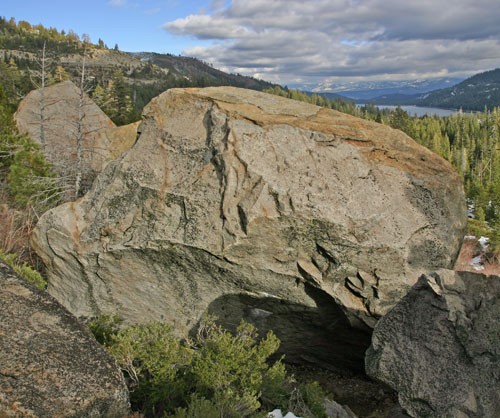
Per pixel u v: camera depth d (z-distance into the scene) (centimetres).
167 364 483
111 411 345
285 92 8844
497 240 2047
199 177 717
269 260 680
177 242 705
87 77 1537
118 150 1688
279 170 684
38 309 402
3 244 1145
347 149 713
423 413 434
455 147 7044
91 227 775
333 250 655
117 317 707
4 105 1680
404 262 655
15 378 328
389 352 468
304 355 799
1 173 1479
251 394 464
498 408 401
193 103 788
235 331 757
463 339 432
